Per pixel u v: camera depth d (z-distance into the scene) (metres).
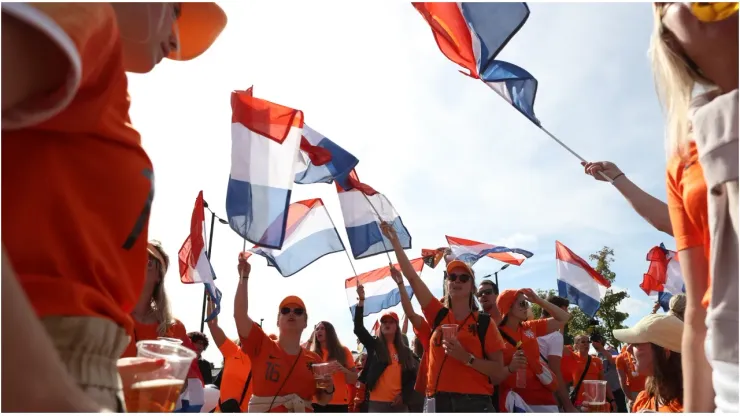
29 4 0.77
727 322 1.30
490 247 9.02
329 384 5.22
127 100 1.15
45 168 0.95
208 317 6.01
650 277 8.78
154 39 1.26
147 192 1.14
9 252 0.91
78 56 0.80
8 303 0.58
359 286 7.39
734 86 1.37
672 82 1.56
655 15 1.53
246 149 4.21
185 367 1.46
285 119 4.30
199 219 6.07
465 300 5.13
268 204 4.11
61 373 0.63
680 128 1.56
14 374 0.58
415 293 5.36
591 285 8.85
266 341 5.23
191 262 6.01
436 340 4.94
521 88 3.57
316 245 6.24
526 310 5.90
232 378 5.90
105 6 0.96
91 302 0.98
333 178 5.51
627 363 7.75
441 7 3.58
